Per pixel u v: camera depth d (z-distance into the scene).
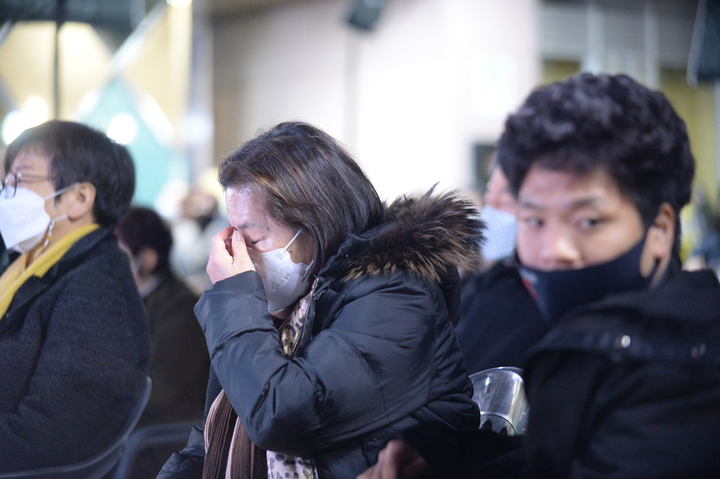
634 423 1.20
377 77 12.44
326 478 1.76
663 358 1.20
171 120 8.71
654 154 1.24
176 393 3.57
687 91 14.06
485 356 2.62
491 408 2.04
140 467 2.96
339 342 1.73
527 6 12.38
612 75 1.31
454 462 1.67
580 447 1.27
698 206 9.45
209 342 1.83
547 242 1.30
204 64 13.91
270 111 13.46
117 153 2.66
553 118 1.26
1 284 2.57
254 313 1.81
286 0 13.24
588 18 13.15
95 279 2.45
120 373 2.40
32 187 2.47
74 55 5.28
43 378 2.28
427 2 11.92
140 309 2.61
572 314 1.32
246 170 1.97
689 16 14.02
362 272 1.85
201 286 6.51
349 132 12.66
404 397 1.76
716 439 1.17
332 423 1.68
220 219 7.55
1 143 4.99
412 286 1.83
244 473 1.86
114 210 2.64
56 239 2.53
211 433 2.00
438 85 11.85
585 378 1.26
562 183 1.26
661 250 1.33
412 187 12.08
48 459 2.27
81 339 2.34
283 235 1.97
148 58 8.23
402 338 1.76
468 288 2.96
